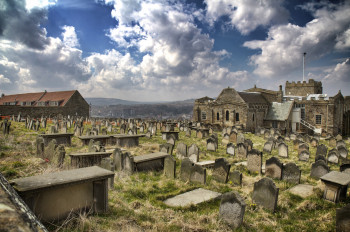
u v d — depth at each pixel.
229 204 7.51
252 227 7.49
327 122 44.91
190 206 8.67
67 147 19.14
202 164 15.66
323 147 21.20
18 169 11.07
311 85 61.69
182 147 17.84
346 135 49.91
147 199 9.16
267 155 21.45
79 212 6.64
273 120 48.00
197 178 11.43
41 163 12.36
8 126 23.95
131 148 19.61
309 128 46.50
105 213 7.04
